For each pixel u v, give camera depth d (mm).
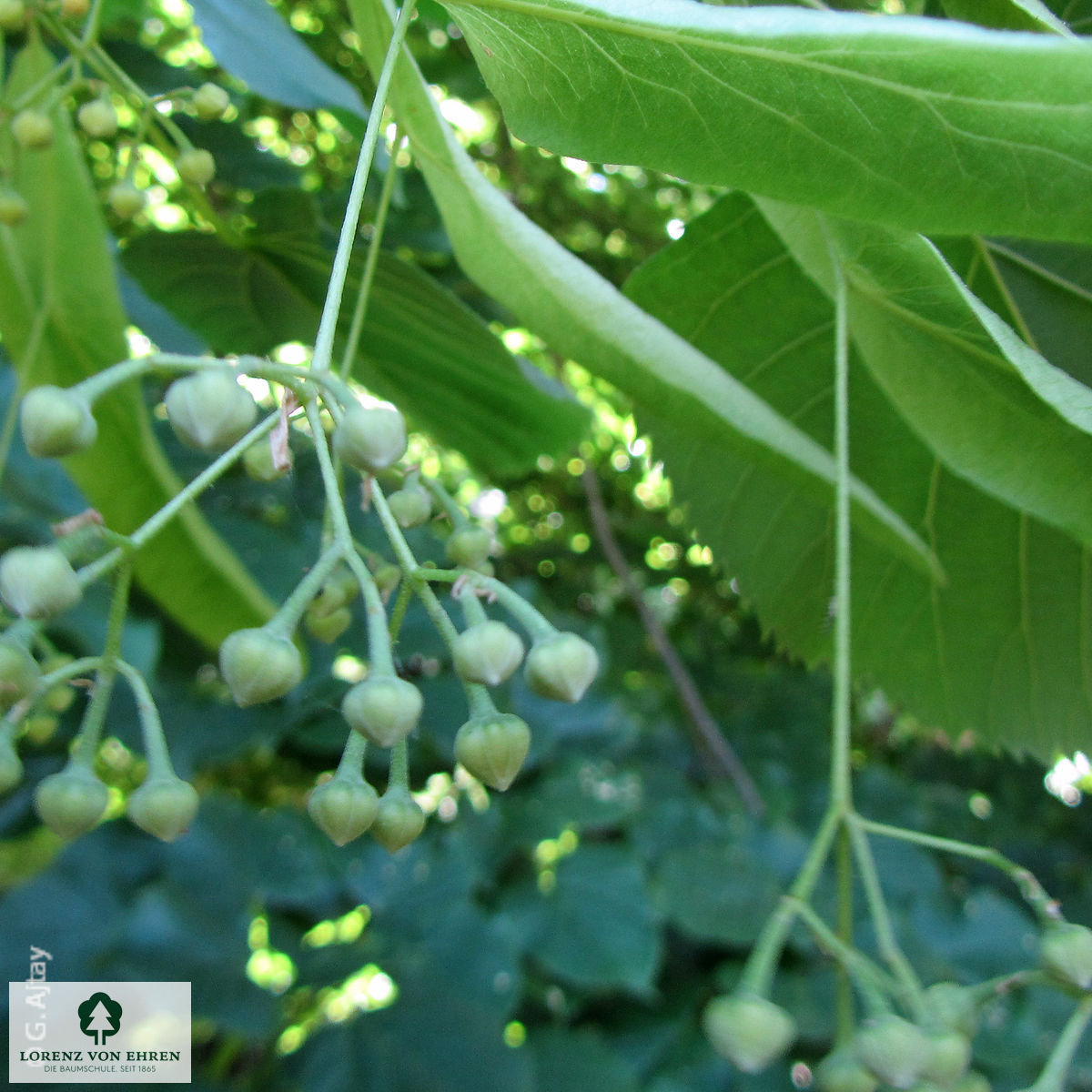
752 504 218
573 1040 322
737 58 114
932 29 104
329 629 133
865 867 124
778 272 197
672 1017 347
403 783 118
